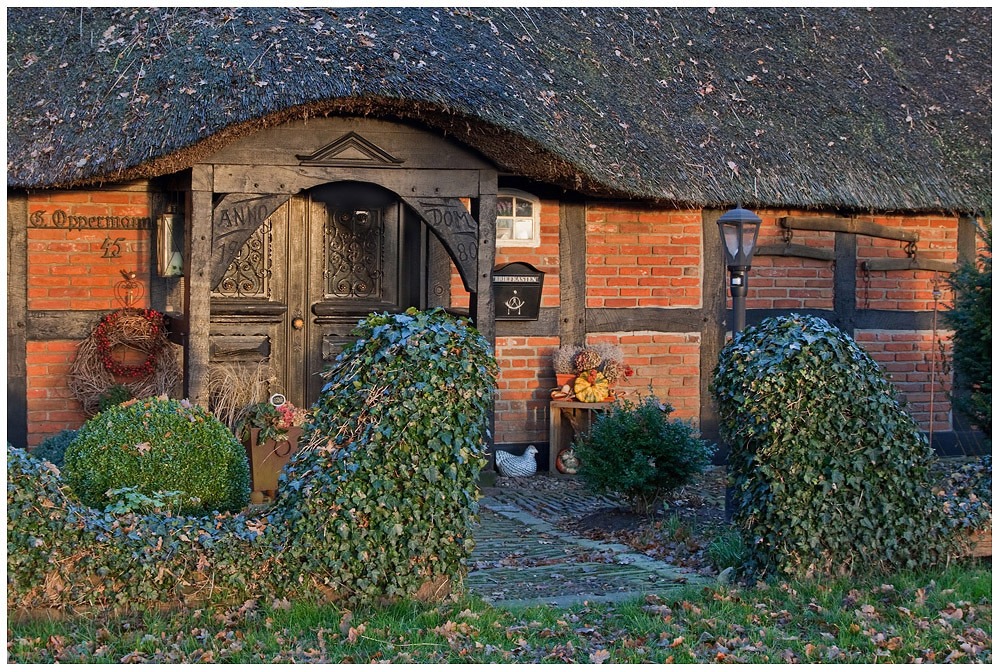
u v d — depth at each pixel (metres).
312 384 9.67
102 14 9.08
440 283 9.83
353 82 7.68
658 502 7.87
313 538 5.04
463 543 5.28
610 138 9.23
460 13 9.66
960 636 4.84
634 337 10.34
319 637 4.65
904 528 5.74
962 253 11.38
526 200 10.01
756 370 5.82
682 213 10.48
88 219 8.72
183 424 6.24
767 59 11.31
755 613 5.18
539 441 10.09
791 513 5.61
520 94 8.58
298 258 9.62
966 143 11.15
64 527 4.73
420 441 5.19
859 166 10.42
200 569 4.86
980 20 13.03
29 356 8.59
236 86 7.68
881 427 5.70
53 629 4.57
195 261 7.85
